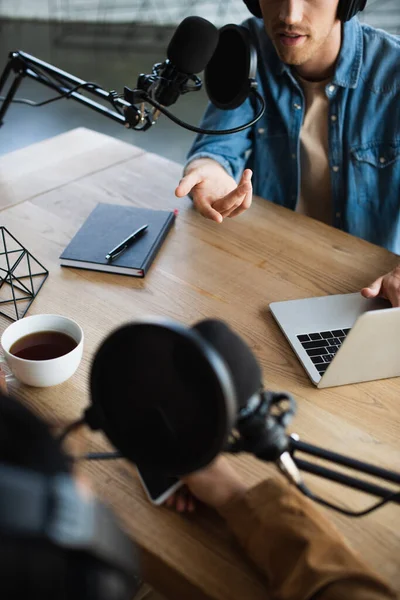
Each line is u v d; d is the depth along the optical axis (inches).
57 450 18.8
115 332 23.2
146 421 24.3
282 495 31.3
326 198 74.7
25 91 165.3
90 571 16.0
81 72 182.4
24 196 61.4
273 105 71.9
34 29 219.1
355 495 34.7
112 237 54.8
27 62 55.6
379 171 69.8
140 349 22.9
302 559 28.1
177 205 61.3
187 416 23.1
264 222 59.3
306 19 59.9
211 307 48.6
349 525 33.0
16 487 14.7
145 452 25.2
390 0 227.8
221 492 32.5
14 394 40.4
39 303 48.3
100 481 35.0
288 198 75.7
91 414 25.6
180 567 31.0
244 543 30.7
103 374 24.4
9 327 40.8
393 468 36.3
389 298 49.0
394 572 31.0
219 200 56.9
